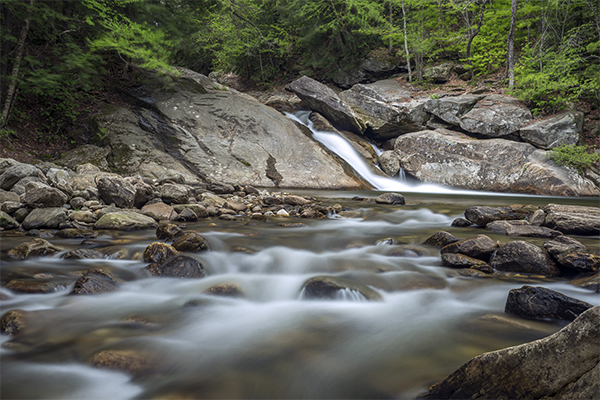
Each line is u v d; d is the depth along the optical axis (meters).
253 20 22.95
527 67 17.00
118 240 5.54
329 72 23.69
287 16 23.50
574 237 5.76
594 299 3.56
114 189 7.45
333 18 21.97
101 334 2.92
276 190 12.20
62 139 12.83
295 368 2.49
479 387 1.85
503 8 18.88
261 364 2.54
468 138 16.08
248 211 8.47
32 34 13.85
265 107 17.20
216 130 14.77
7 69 12.30
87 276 3.87
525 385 1.69
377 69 22.23
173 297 3.72
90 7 12.67
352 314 3.38
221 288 3.83
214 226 6.76
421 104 17.50
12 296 3.54
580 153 13.87
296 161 14.27
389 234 6.28
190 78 17.81
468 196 12.40
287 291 3.91
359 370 2.45
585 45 17.44
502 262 4.53
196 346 2.77
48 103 13.47
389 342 2.83
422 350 2.70
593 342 1.54
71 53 12.91
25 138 12.10
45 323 3.06
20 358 2.58
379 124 17.88
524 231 5.85
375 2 21.55
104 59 16.39
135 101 15.22
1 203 6.57
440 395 2.02
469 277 4.28
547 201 10.96
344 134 17.98
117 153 12.20
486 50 19.56
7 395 2.19
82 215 6.49
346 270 4.49
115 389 2.27
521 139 15.65
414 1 19.78
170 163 12.46
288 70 25.28
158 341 2.82
